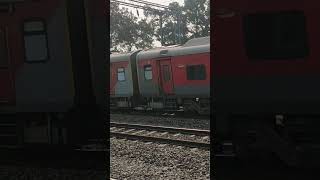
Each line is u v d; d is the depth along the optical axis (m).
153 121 19.42
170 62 22.25
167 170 9.23
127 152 11.41
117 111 26.77
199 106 21.00
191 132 13.95
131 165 9.91
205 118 19.44
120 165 9.97
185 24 75.94
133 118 21.39
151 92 23.80
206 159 9.91
